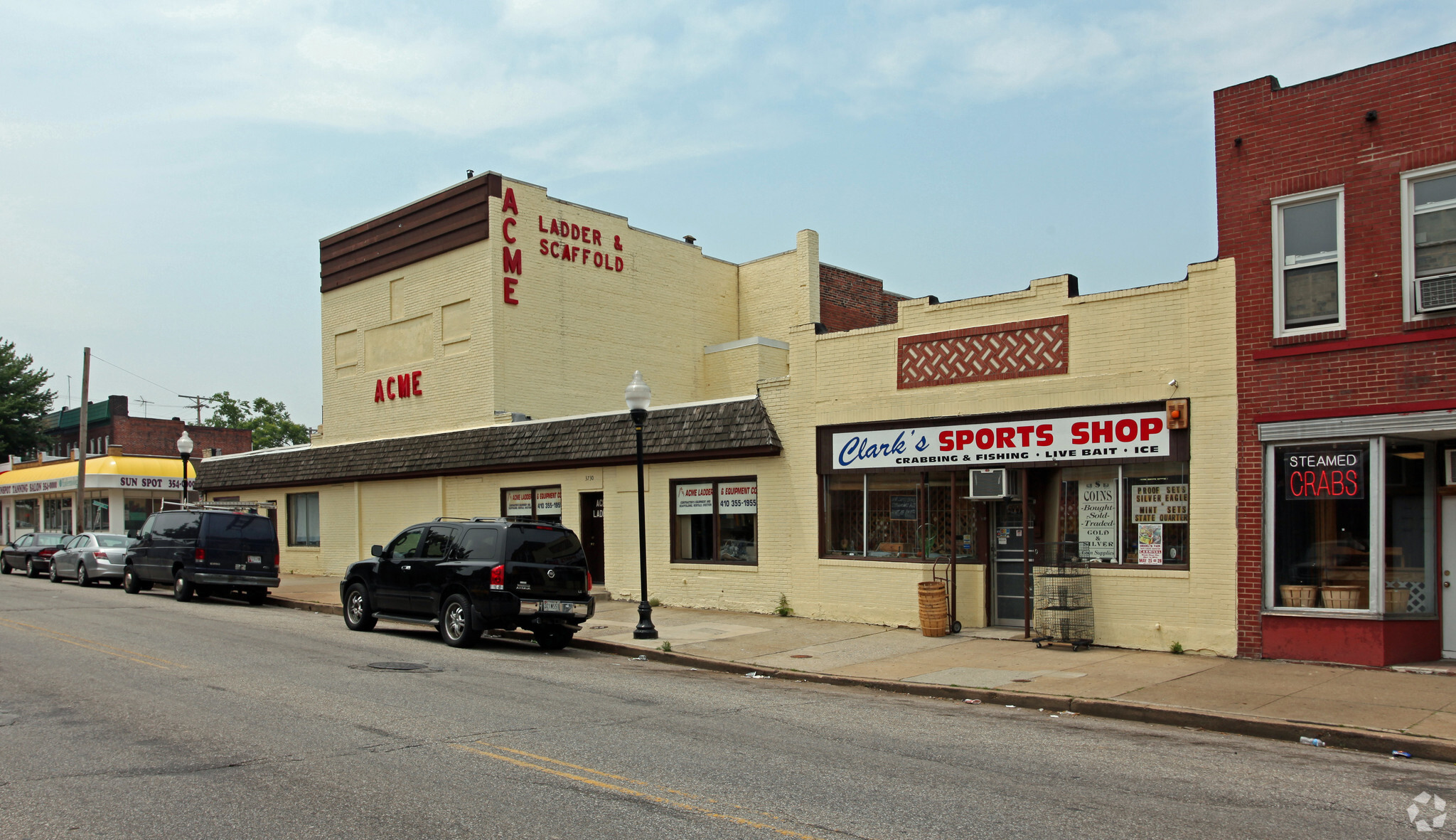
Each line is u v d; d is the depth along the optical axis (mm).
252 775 7305
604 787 7086
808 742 8703
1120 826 6301
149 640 15055
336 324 29234
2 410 54438
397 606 16469
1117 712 10148
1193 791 7176
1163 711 9852
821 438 17500
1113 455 14109
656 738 8773
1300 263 12797
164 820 6262
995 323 15406
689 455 19234
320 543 29078
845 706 10672
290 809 6488
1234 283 13234
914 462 16172
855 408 17000
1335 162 12539
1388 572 12211
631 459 20250
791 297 29266
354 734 8703
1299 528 12680
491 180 24844
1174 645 13492
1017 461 15008
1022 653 13750
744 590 18578
